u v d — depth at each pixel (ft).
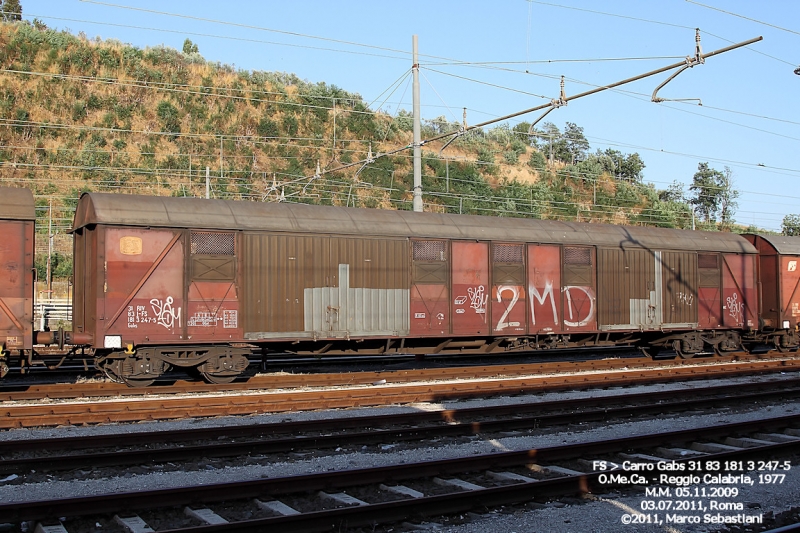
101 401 43.68
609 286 67.26
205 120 170.40
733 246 76.79
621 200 203.10
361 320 54.29
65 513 21.11
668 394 46.65
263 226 50.93
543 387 49.39
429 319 57.36
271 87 192.03
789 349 82.64
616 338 71.31
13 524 20.54
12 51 163.73
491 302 60.44
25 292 44.09
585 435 35.53
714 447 32.48
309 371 61.72
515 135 240.94
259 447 30.19
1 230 43.57
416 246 57.16
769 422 36.50
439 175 176.76
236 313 49.80
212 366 49.88
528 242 62.80
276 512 22.16
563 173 208.64
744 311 76.89
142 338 46.91
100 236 45.98
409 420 37.01
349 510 21.16
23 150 144.36
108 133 156.35
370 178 166.40
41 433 33.37
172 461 28.66
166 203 49.01
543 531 21.66
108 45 183.52
